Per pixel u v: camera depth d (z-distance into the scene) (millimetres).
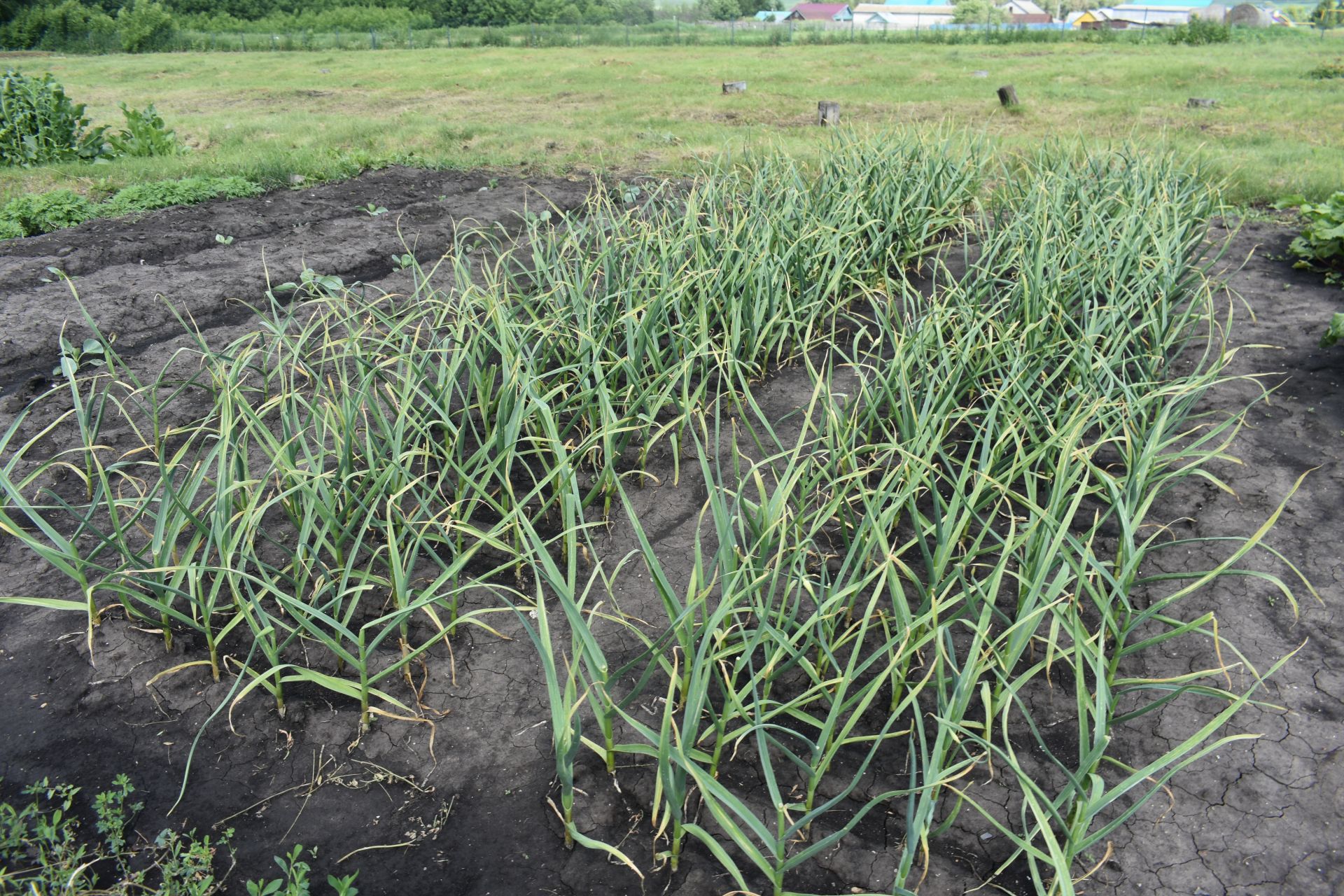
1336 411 3826
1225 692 1985
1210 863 1993
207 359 3562
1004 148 7922
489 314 3387
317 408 3188
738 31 30844
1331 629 2650
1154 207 4746
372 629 2707
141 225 6375
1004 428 3230
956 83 13727
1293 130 9258
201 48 31203
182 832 2102
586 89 13977
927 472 2594
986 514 3215
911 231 5273
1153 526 3133
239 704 2449
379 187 7512
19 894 1915
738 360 3768
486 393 3486
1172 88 13062
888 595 2805
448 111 12062
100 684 2494
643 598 2857
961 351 3402
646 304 3787
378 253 5820
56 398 3943
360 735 2369
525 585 2896
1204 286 4047
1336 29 34688
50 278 5367
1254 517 3168
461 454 2980
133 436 3656
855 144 6078
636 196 6516
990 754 2268
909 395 3078
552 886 2000
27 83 9227
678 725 2377
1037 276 3900
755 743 2318
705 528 3184
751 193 5344
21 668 2537
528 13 49469
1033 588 2139
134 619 2701
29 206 6500
